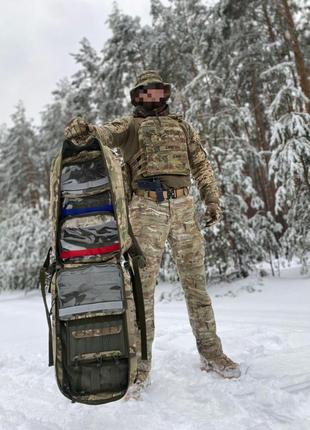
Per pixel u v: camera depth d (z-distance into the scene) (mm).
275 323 4562
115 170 2258
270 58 16734
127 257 2312
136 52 19188
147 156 2727
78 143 2256
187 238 2818
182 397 2352
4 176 27156
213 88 11281
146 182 2719
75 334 1956
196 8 19062
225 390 2395
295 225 10211
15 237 19906
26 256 19266
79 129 2277
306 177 9508
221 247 10453
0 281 20125
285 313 5629
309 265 10367
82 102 23109
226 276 10367
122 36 19172
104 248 2150
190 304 2842
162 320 5746
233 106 11055
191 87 11258
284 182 9758
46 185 27594
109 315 1993
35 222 19984
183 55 17469
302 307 6359
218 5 17266
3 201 26891
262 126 17469
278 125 9547
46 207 24766
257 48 16656
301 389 2340
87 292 2004
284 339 3641
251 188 10727
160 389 2523
